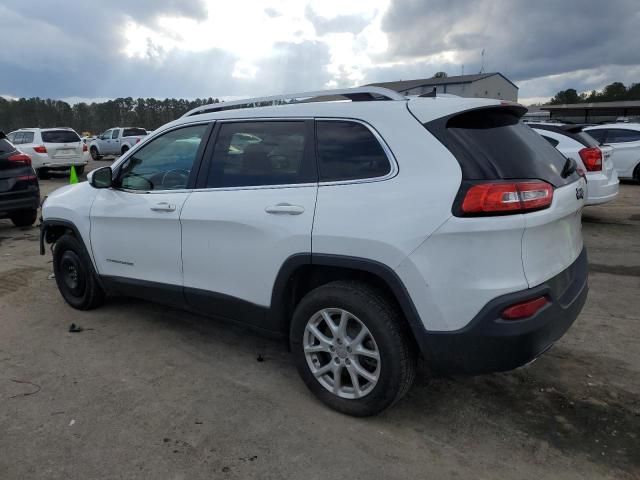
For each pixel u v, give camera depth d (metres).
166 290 3.93
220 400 3.30
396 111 2.90
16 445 2.85
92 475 2.61
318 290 3.06
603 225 8.38
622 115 44.88
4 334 4.37
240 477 2.60
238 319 3.57
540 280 2.67
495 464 2.68
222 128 3.65
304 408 3.21
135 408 3.21
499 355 2.59
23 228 9.17
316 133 3.16
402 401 3.28
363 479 2.58
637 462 2.68
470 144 2.70
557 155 3.24
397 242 2.68
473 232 2.53
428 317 2.67
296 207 3.07
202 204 3.56
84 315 4.79
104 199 4.34
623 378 3.52
